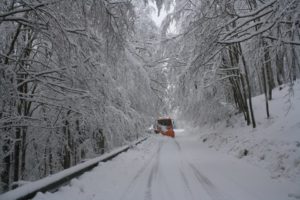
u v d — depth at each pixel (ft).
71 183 18.24
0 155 25.04
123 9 21.16
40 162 41.32
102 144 44.37
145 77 53.52
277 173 22.29
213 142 52.01
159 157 37.68
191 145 56.70
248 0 23.40
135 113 50.55
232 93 59.47
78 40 24.17
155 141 71.20
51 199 14.73
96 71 27.94
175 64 40.98
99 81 29.14
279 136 30.12
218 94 58.85
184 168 27.71
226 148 40.93
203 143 58.39
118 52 23.56
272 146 28.37
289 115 36.47
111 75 34.22
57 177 17.54
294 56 18.03
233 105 61.57
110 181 20.89
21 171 35.40
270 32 20.43
